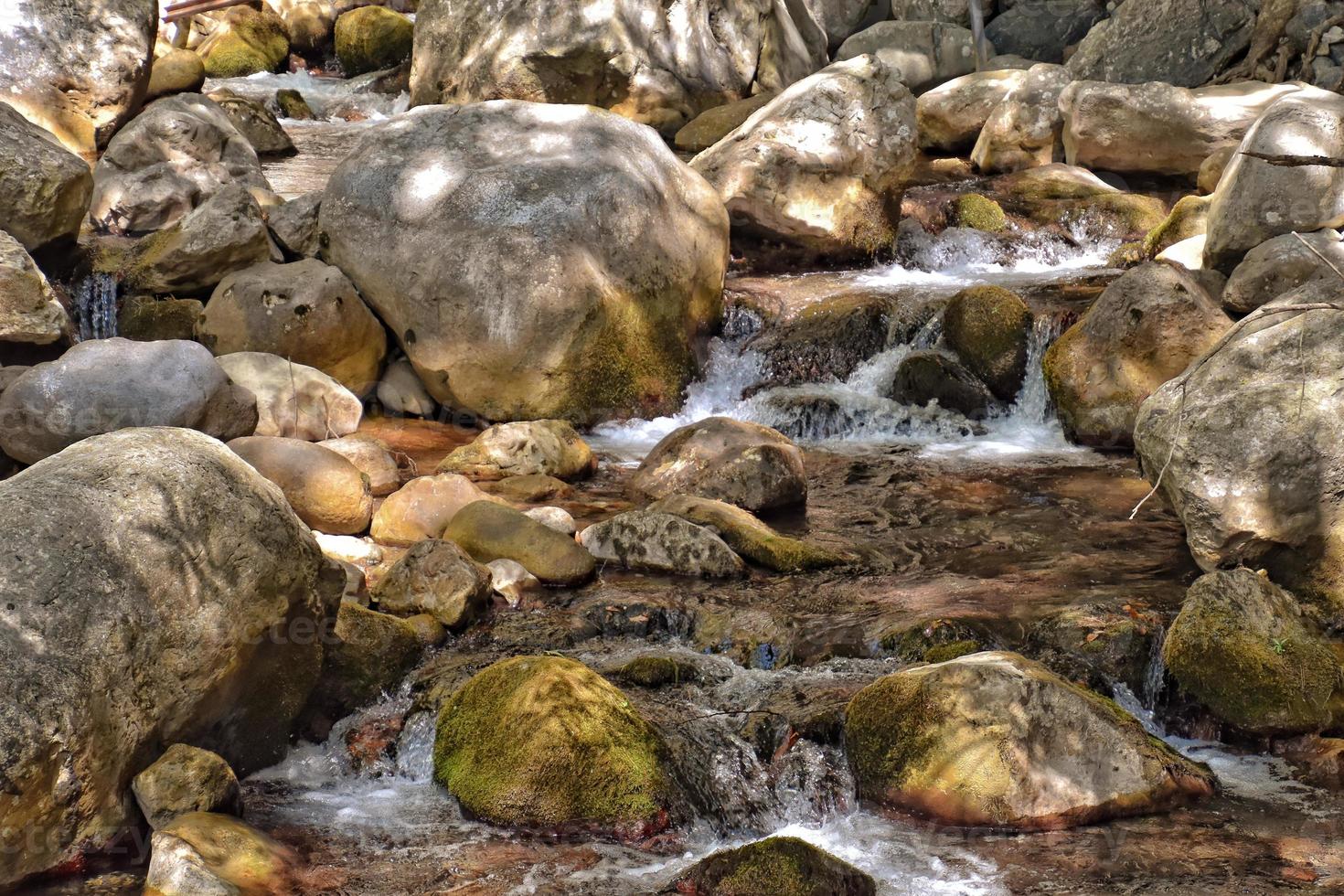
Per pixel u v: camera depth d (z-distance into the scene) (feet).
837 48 60.23
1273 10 46.57
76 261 33.04
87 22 42.04
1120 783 16.57
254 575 16.96
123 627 15.47
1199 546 21.52
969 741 16.67
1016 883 15.25
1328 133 31.04
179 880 14.38
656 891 15.08
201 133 38.75
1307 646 19.06
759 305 35.68
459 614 20.89
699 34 53.11
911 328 34.37
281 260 33.83
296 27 75.66
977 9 56.03
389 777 17.83
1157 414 22.44
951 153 50.47
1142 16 49.65
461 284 30.60
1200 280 32.01
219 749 17.16
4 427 24.79
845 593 22.17
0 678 14.47
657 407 32.48
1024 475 28.43
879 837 16.37
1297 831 16.24
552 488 27.09
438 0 54.44
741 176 38.04
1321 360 21.33
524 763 16.62
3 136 31.24
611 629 21.38
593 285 30.91
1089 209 42.29
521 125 33.19
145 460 16.55
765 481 26.35
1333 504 20.80
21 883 14.71
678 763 17.16
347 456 26.94
